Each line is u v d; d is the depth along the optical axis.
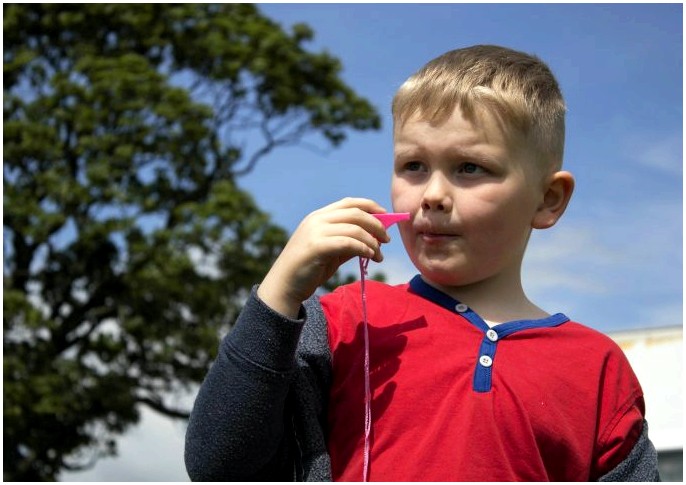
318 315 1.78
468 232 1.68
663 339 8.62
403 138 1.72
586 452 1.64
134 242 12.88
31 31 13.87
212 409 1.60
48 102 13.09
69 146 13.45
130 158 12.85
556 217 1.81
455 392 1.62
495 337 1.69
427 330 1.70
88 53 13.62
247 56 13.98
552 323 1.75
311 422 1.66
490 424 1.58
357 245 1.62
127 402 12.84
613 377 1.73
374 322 1.74
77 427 13.11
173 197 13.59
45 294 13.65
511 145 1.71
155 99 13.20
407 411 1.62
